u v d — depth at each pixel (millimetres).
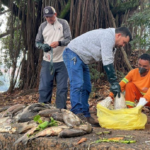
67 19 8258
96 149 2482
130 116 3320
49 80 4621
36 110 3273
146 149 2352
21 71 8375
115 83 3510
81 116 3576
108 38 3455
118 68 8234
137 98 4012
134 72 3918
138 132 3084
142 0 7832
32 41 8117
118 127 3328
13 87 8359
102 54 3461
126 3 8188
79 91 3643
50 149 2705
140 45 7152
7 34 8438
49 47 4430
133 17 6469
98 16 7945
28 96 7477
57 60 4555
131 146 2441
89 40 3600
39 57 7910
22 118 3193
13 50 8305
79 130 2863
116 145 2477
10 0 8039
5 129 3172
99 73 7730
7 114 3477
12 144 2990
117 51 8242
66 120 3012
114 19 8180
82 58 3688
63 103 4562
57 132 2861
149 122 4004
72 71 3684
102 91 7188
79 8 7629
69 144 2619
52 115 3127
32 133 2908
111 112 3418
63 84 4555
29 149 2844
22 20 8086
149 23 6543
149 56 3742
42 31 4656
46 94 4652
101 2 7965
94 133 3016
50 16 4434
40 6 8125
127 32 3459
